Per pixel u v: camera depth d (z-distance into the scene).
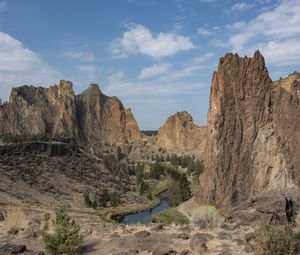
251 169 83.81
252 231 17.61
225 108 91.19
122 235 17.91
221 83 93.19
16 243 16.75
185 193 119.75
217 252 14.43
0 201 85.12
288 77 101.88
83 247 16.17
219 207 81.19
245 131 88.31
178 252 14.54
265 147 84.69
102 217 94.44
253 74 92.44
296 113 84.56
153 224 21.61
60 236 15.45
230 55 95.62
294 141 82.25
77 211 98.12
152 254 14.45
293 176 79.38
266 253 13.61
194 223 21.23
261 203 32.91
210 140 90.56
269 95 90.19
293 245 13.46
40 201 101.56
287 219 24.52
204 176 88.88
